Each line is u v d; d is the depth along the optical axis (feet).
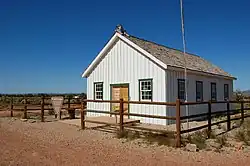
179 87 58.75
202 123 57.26
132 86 60.29
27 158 26.81
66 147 32.32
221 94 80.02
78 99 92.07
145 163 25.66
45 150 30.48
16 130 45.91
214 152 30.32
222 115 68.85
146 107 57.52
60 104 67.00
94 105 68.74
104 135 41.11
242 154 29.63
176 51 76.33
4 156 27.27
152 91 56.70
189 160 26.99
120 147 32.65
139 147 32.71
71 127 50.29
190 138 35.35
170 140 35.09
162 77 55.21
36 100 124.98
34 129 47.42
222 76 78.02
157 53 60.59
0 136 39.32
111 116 63.62
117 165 24.89
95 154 28.89
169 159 27.30
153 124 55.42
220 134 41.29
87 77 70.49
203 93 68.85
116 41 63.77
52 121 60.44
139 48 58.44
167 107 54.75
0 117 69.77
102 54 65.92
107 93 65.41
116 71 63.67
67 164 24.97
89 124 52.31
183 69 58.34
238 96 112.88
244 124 50.80
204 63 82.48
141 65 58.85
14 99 131.64
